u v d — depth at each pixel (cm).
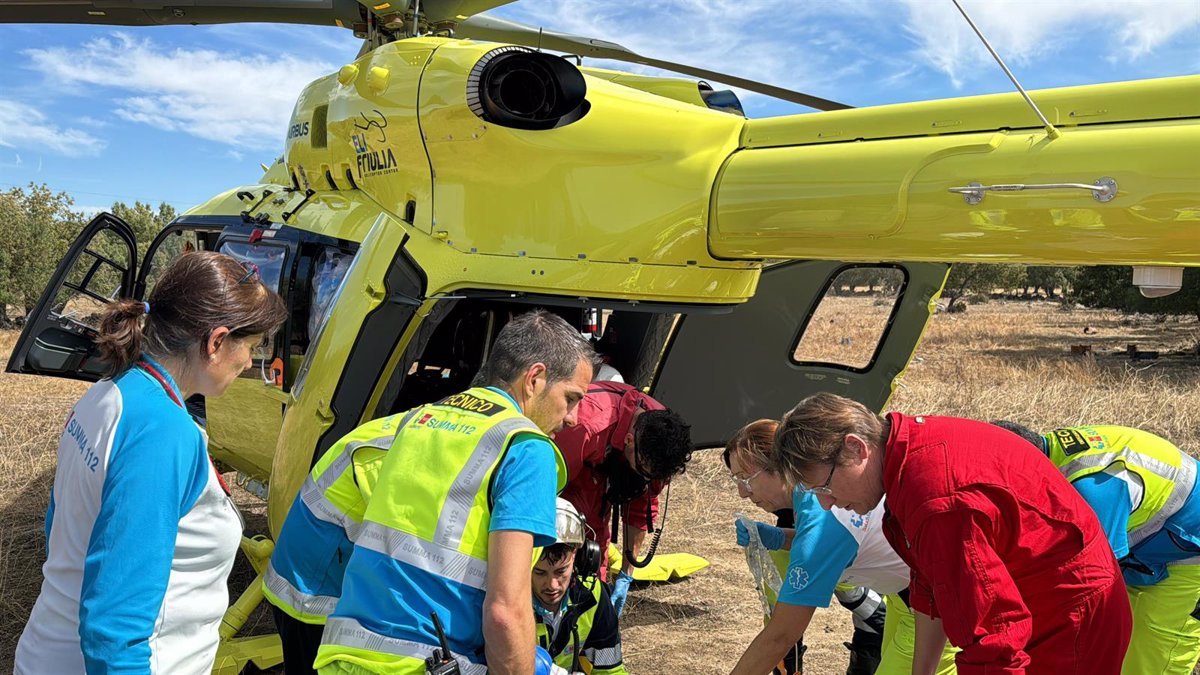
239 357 182
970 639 195
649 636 443
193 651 178
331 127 415
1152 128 222
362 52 443
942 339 2439
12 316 2802
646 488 346
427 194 352
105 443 163
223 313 174
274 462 354
